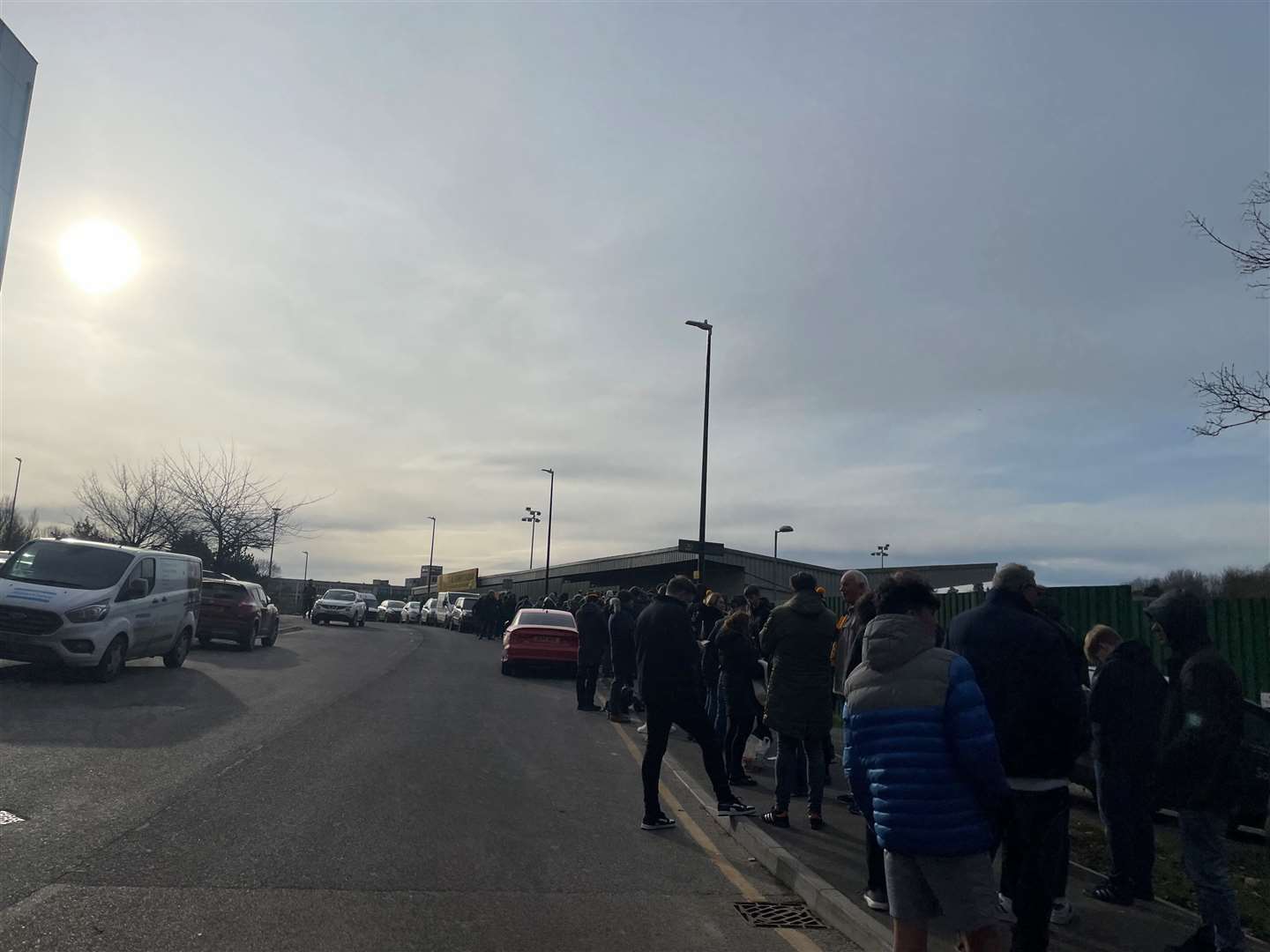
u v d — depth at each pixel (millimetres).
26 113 22109
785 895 6152
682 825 7852
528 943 4949
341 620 40125
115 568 14477
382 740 10734
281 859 6047
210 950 4559
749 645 9625
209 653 20281
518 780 9156
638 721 14297
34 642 12961
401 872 5984
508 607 32500
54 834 6262
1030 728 4355
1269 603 10703
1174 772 4973
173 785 7781
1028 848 4336
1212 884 4949
